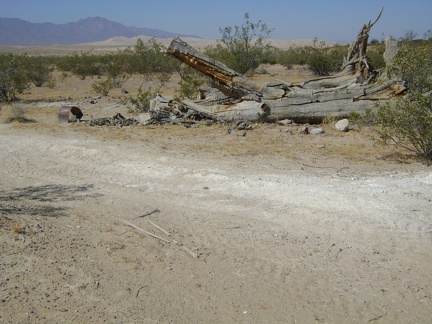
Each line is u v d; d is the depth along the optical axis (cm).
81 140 1246
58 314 429
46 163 1046
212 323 434
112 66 3159
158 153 1080
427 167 939
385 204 714
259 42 2784
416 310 457
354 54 1596
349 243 595
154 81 3209
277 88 1470
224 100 1609
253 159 1021
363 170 923
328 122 1444
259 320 440
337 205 715
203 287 493
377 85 1426
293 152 1084
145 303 458
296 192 778
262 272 526
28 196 809
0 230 600
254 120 1458
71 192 832
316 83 1515
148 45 4184
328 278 514
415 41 2273
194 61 1473
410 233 617
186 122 1480
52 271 504
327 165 966
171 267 533
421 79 1321
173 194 806
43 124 1528
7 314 421
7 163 1054
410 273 523
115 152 1094
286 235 621
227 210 719
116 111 1894
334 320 442
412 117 980
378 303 469
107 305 450
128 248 577
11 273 491
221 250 579
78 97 2436
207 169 937
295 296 480
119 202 770
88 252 559
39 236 594
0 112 1875
